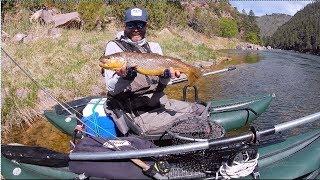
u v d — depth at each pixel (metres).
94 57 4.62
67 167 1.58
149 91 1.77
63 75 3.76
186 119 1.71
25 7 7.08
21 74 3.43
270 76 5.80
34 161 1.58
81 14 7.44
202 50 8.88
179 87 4.31
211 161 1.55
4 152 1.64
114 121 1.77
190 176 1.50
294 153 1.76
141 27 1.73
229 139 1.50
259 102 2.58
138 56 1.52
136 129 1.76
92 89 3.72
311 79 5.59
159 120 1.79
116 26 8.59
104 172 1.48
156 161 1.52
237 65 7.48
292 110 3.46
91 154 1.51
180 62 1.57
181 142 1.65
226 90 4.38
